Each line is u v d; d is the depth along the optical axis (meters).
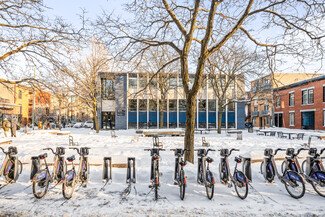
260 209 3.97
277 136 19.55
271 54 7.82
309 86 28.67
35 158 5.23
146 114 31.02
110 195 4.59
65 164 5.56
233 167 6.71
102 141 14.41
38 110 42.06
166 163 6.68
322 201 4.33
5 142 12.62
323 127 26.17
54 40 6.79
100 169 5.98
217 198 4.48
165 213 3.80
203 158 4.86
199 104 31.44
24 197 4.46
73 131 27.17
